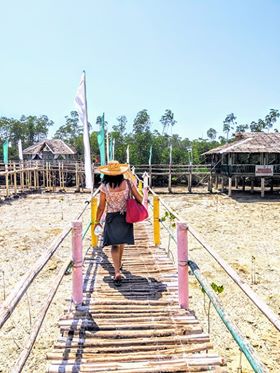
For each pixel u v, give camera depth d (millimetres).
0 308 2266
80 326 4145
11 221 16984
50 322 6855
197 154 45625
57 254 11211
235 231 15164
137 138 45188
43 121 64500
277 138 29359
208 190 31172
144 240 8211
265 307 2389
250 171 27438
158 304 4758
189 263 4551
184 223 4617
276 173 26984
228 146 29172
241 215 19250
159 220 7695
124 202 5148
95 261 6523
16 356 5793
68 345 3861
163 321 4328
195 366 3523
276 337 6469
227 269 3193
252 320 7062
